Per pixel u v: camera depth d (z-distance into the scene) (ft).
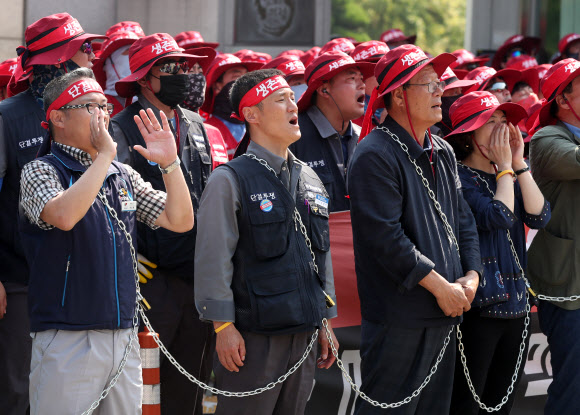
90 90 21.62
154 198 23.15
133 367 21.94
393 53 26.27
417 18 285.23
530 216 28.89
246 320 23.27
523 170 28.94
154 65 28.55
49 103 21.70
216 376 24.16
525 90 42.86
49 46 27.58
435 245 25.52
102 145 20.59
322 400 29.68
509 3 95.30
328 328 25.08
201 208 23.75
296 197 24.22
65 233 20.88
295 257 23.49
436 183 26.22
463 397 28.14
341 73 32.55
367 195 25.07
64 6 59.77
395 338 25.34
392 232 24.68
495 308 27.37
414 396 25.44
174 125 29.04
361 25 283.59
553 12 95.50
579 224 30.07
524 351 29.14
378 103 26.78
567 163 29.37
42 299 20.89
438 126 36.88
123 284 21.43
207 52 38.40
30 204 20.63
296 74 40.19
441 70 26.73
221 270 23.08
